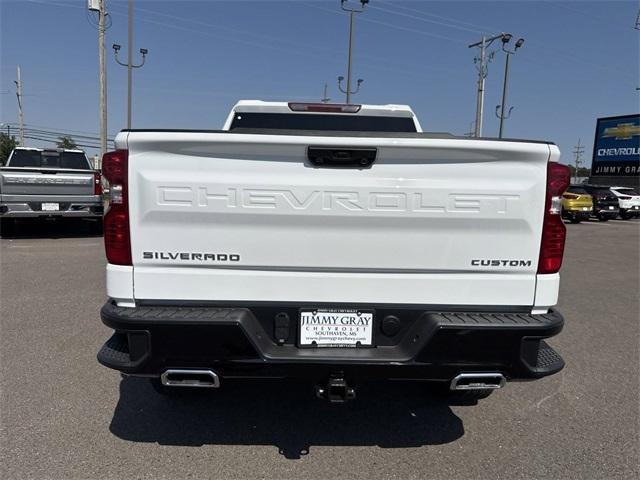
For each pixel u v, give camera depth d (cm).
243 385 410
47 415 350
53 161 1367
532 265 279
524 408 378
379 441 328
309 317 279
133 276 272
